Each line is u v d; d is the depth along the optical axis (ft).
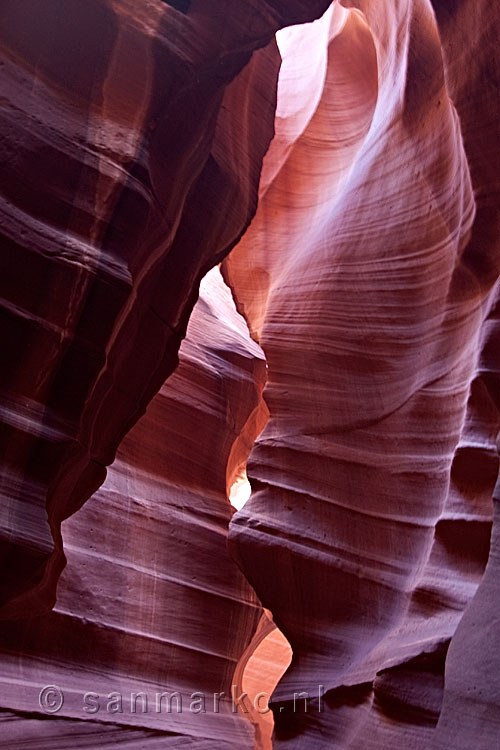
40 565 14.96
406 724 18.15
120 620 28.94
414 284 26.35
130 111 17.49
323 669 23.40
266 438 27.86
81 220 16.08
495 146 20.36
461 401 22.68
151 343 20.31
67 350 15.75
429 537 22.58
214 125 20.77
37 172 15.66
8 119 15.56
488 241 21.71
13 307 14.89
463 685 13.96
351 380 27.12
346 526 25.07
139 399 20.79
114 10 17.16
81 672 27.04
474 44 20.11
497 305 20.71
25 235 15.16
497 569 14.74
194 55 18.25
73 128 16.44
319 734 21.65
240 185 22.75
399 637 20.71
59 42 16.61
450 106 24.53
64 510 18.10
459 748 13.33
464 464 20.62
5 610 15.44
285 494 26.45
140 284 18.48
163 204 18.56
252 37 19.04
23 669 25.30
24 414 15.10
